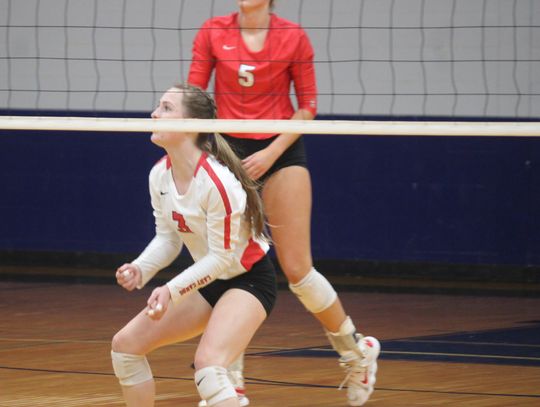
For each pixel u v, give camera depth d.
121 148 17.72
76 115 17.42
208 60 7.52
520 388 7.85
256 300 5.50
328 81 16.80
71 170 17.95
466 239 16.50
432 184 16.59
